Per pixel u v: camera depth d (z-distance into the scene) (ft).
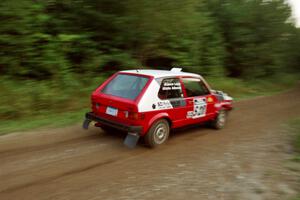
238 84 59.16
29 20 31.78
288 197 14.78
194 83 24.22
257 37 66.90
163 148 21.27
